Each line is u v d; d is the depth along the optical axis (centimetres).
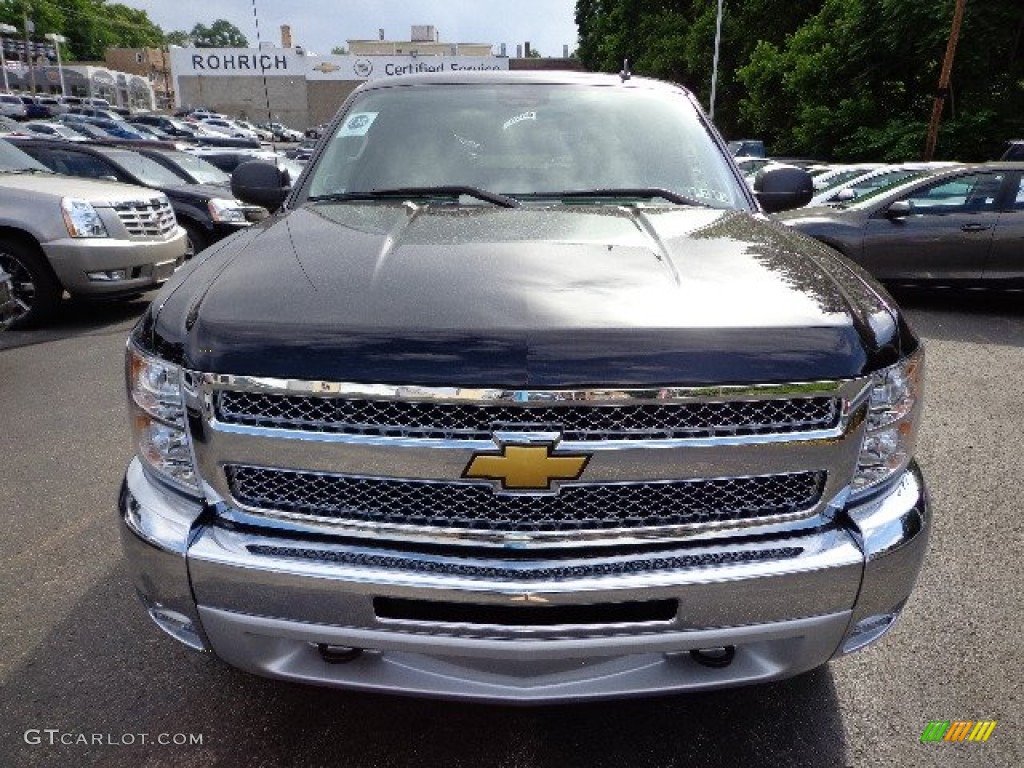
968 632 248
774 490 158
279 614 159
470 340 146
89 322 672
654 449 148
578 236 198
